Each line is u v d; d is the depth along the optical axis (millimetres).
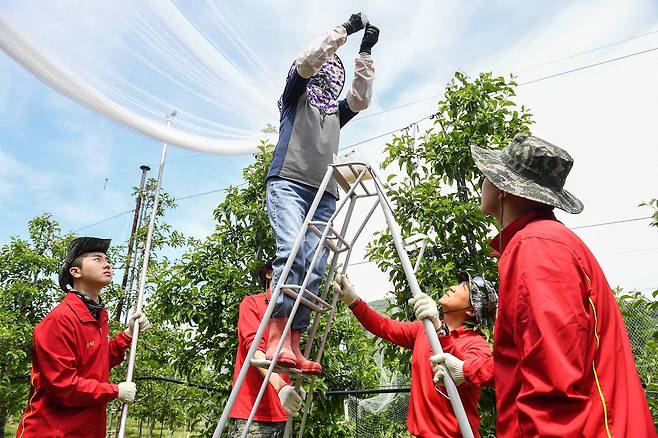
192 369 5320
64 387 3037
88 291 3541
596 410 1438
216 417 4953
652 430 1531
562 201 1900
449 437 2752
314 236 2732
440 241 4484
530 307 1524
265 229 5293
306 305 2539
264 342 3418
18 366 8938
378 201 2646
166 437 15266
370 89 2979
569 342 1433
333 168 2492
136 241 12039
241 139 4613
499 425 1731
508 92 4840
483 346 2957
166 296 5172
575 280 1538
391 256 4438
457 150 4570
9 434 11000
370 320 3262
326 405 4840
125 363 9656
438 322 2197
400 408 6082
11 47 2889
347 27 2707
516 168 1999
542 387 1426
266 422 3406
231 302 5000
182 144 4078
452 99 4758
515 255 1687
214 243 5449
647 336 5133
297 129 2740
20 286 9711
